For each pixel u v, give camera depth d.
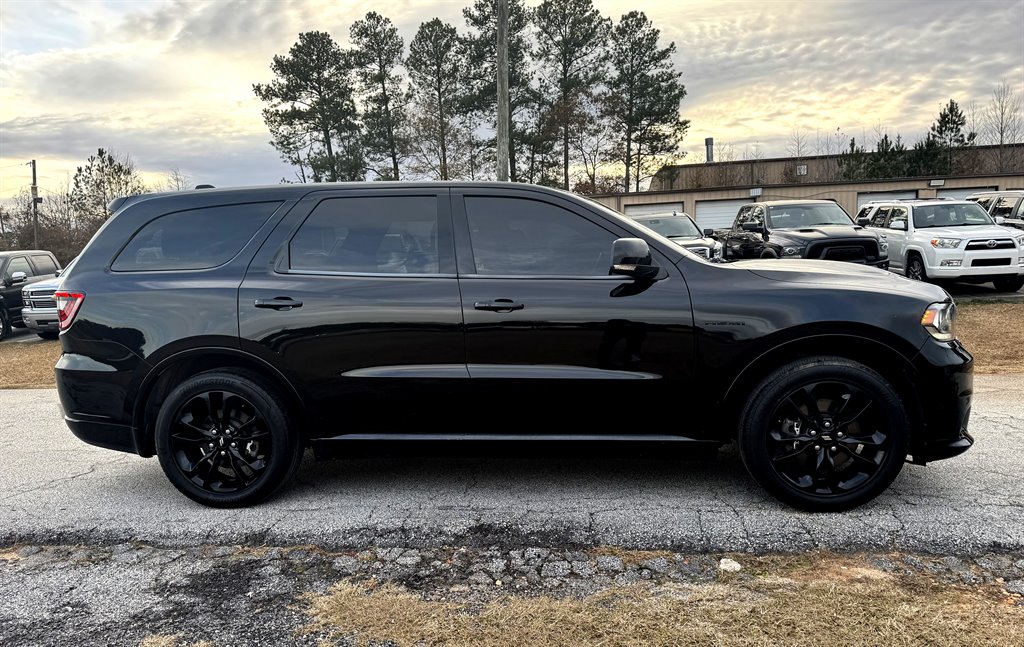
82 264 3.76
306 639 2.42
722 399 3.40
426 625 2.47
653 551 3.03
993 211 16.45
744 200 27.25
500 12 14.74
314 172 36.41
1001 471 3.89
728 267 3.49
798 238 11.38
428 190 3.66
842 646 2.25
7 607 2.72
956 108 42.09
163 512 3.66
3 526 3.52
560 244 3.54
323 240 3.65
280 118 36.22
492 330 3.42
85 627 2.55
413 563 2.99
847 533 3.13
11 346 12.19
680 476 3.97
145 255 3.73
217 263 3.65
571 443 3.51
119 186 48.44
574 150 37.75
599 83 35.53
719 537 3.13
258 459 3.65
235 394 3.59
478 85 34.62
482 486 3.89
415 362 3.47
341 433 3.61
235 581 2.89
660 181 41.00
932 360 3.25
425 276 3.51
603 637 2.35
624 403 3.43
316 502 3.72
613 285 3.42
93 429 3.74
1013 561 2.84
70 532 3.43
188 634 2.49
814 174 43.50
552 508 3.54
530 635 2.38
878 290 3.35
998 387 6.13
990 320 9.75
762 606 2.52
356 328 3.47
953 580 2.69
